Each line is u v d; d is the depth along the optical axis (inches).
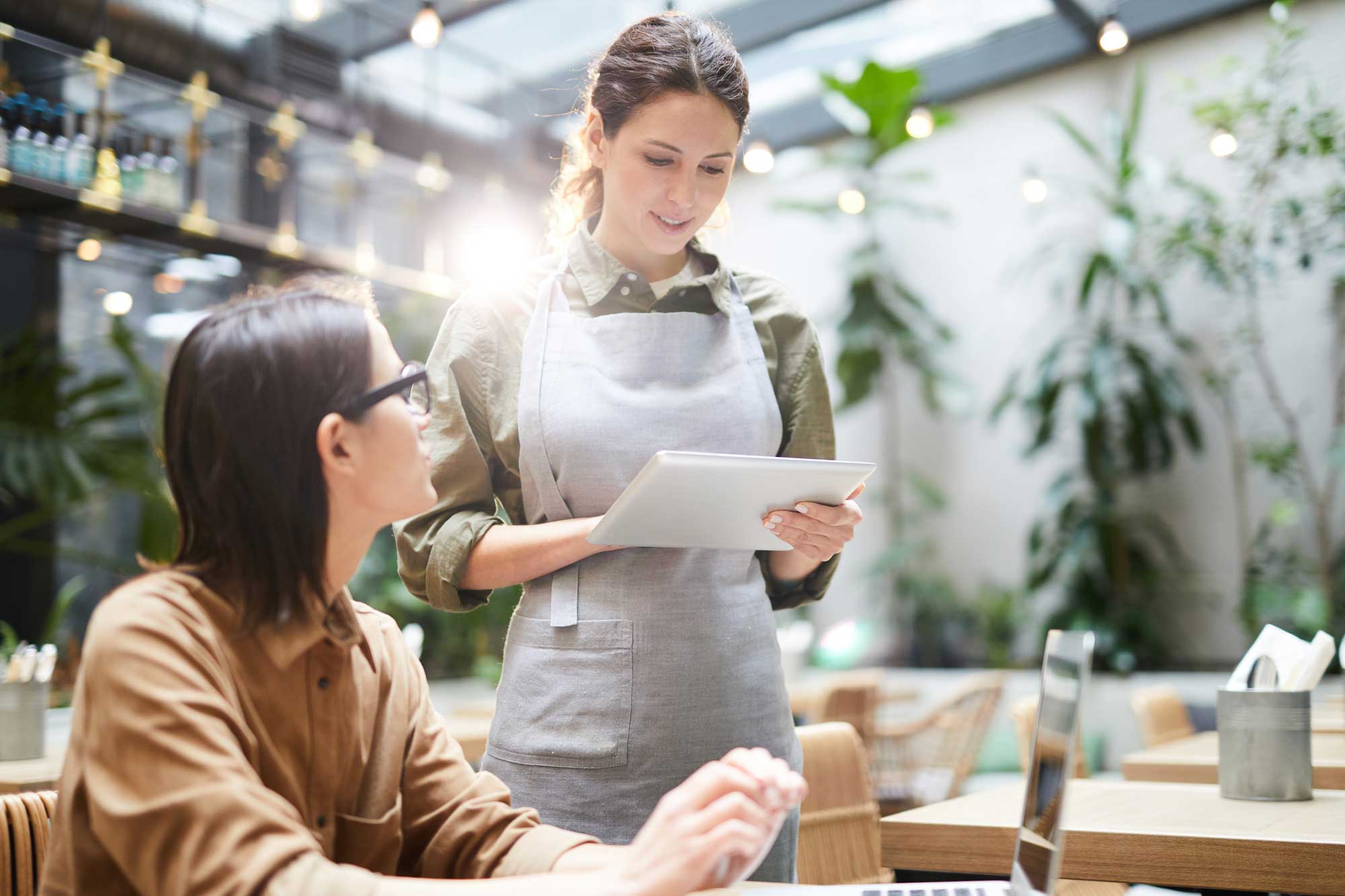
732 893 37.7
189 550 36.7
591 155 61.6
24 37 149.1
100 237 171.6
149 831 31.1
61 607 157.5
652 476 43.3
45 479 161.6
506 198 237.6
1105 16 273.0
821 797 69.4
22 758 98.6
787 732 58.4
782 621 264.4
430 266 217.2
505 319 60.9
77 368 168.6
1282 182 247.4
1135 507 269.3
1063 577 265.0
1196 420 259.1
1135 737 219.1
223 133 177.5
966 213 298.0
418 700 44.5
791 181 322.0
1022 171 291.3
